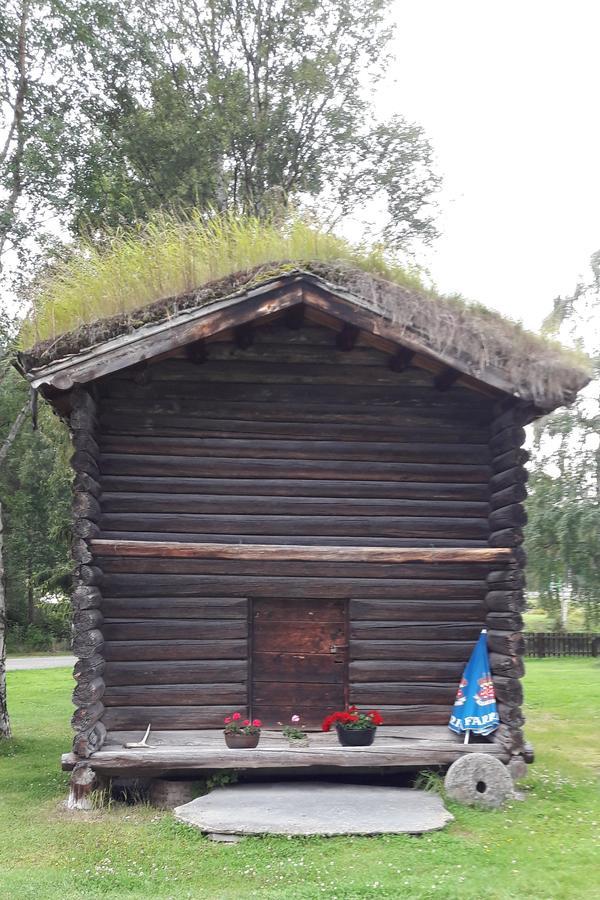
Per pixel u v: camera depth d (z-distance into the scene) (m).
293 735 7.75
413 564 8.41
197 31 20.47
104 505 8.15
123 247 9.03
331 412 8.48
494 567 8.41
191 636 8.13
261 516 8.30
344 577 8.34
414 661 8.32
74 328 7.53
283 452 8.38
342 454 8.45
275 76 20.64
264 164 20.36
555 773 8.79
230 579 8.23
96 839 6.43
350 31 20.45
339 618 8.39
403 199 20.86
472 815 6.91
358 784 7.87
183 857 6.03
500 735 7.73
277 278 7.41
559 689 17.19
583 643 29.56
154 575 8.16
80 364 7.26
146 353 7.32
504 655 7.86
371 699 8.22
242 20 20.58
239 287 7.55
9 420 16.44
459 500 8.57
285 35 20.56
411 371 8.59
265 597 8.27
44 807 7.64
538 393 7.61
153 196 19.09
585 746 10.74
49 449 33.59
